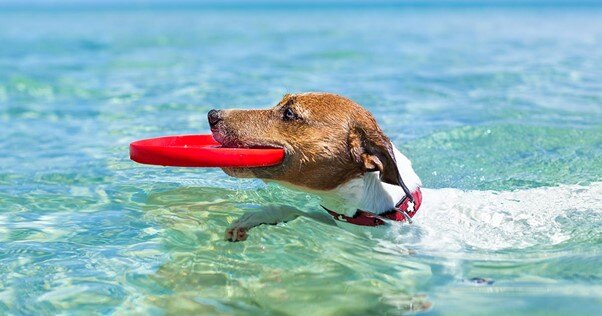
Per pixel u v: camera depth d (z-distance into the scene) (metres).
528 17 8.20
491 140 1.50
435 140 1.50
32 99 1.99
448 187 1.25
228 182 1.26
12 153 1.44
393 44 3.80
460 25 6.14
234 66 2.70
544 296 0.89
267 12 13.71
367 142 1.04
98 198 1.19
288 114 1.05
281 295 0.91
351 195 1.07
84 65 2.77
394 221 1.06
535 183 1.26
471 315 0.86
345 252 1.01
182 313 0.87
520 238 1.04
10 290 0.91
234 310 0.87
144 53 3.28
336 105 1.05
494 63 2.81
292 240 1.04
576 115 1.70
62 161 1.38
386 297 0.90
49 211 1.14
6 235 1.05
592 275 0.94
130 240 1.04
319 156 1.04
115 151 1.44
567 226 1.07
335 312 0.87
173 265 0.97
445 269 0.97
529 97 1.95
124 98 1.97
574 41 3.95
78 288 0.91
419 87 2.14
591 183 1.24
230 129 1.06
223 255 1.00
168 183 1.25
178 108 1.79
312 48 3.52
